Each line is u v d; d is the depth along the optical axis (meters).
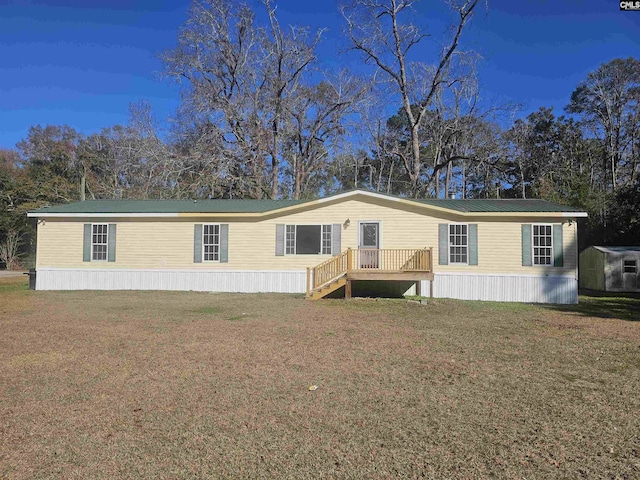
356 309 13.96
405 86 33.59
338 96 36.44
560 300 17.14
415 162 33.47
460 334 9.99
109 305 14.55
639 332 10.51
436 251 18.16
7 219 36.00
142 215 19.50
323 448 4.27
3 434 4.55
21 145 63.44
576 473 3.82
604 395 5.84
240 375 6.58
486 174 42.31
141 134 40.09
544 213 17.31
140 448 4.26
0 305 14.48
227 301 15.77
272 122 35.19
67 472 3.82
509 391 5.96
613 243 28.95
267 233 19.23
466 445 4.34
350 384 6.19
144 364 7.15
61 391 5.84
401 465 3.95
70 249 19.91
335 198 18.72
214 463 3.98
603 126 44.16
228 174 31.89
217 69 35.12
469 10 30.38
